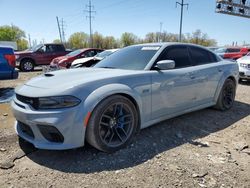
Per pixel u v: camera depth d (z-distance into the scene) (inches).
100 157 121.3
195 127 165.9
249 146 138.0
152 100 141.0
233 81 211.2
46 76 136.6
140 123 137.7
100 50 513.0
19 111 118.6
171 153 127.2
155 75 141.7
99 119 118.0
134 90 131.2
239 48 607.2
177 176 106.3
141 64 148.9
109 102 120.5
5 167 112.5
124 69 149.0
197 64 177.3
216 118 186.4
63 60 462.6
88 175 106.7
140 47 168.4
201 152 129.3
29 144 135.7
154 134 150.7
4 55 245.1
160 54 153.5
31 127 116.7
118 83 126.0
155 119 146.7
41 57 582.9
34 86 123.1
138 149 130.1
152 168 112.3
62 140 114.1
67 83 118.6
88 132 117.0
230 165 116.7
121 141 128.7
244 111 208.4
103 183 101.0
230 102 210.5
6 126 164.4
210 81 183.3
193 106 172.9
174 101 155.2
